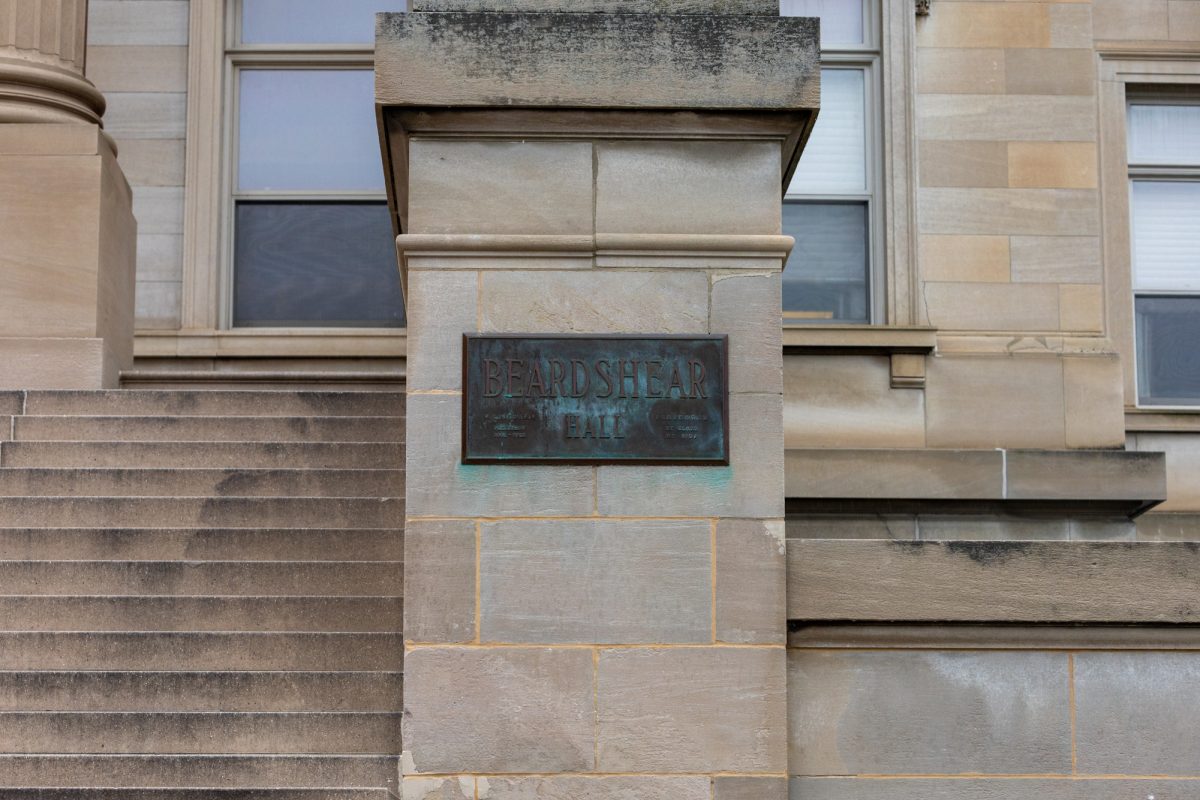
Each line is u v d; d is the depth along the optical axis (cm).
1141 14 1183
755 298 594
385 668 649
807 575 594
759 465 586
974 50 1154
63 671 633
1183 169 1202
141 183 1244
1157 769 599
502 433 582
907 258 1130
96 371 965
